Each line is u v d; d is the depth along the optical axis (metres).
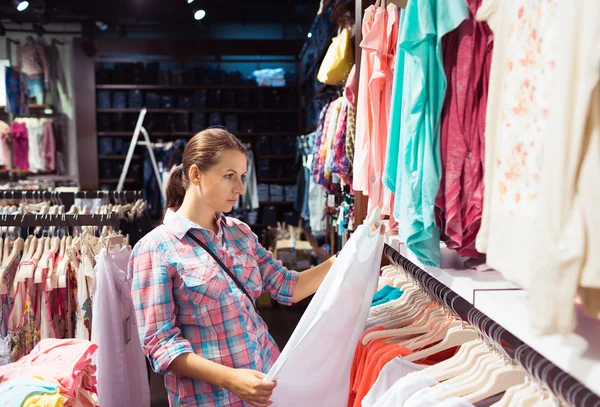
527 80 0.74
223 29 8.11
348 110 2.55
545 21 0.69
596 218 0.54
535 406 0.93
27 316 2.10
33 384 1.38
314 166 4.07
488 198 0.84
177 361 1.36
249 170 7.16
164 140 7.46
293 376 1.40
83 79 7.09
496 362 1.11
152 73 7.31
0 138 6.84
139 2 7.00
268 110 7.44
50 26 7.67
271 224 7.39
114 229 2.45
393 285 1.96
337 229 3.86
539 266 0.58
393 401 1.13
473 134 0.98
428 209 1.01
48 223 2.29
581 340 0.67
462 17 0.90
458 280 1.05
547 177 0.57
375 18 1.61
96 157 7.15
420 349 1.44
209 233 1.52
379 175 1.71
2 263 2.15
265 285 1.77
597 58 0.52
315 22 4.45
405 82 1.14
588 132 0.54
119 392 2.14
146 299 1.42
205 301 1.43
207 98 7.37
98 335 2.09
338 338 1.44
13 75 6.80
